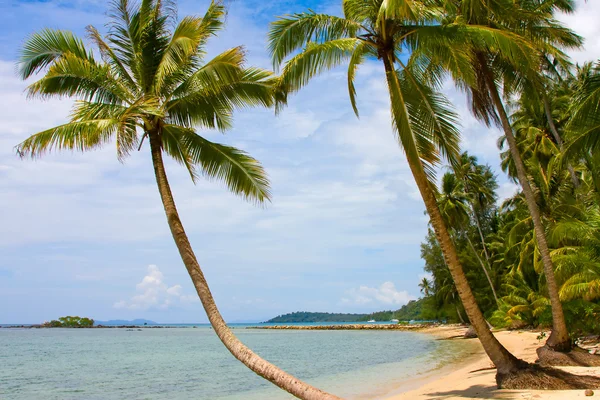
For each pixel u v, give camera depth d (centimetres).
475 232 5288
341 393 1502
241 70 1003
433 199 993
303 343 5184
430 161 1059
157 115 910
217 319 898
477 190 4503
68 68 958
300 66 1065
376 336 6594
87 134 886
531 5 1320
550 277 1289
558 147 2412
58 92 1011
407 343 4372
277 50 1114
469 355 2547
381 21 1009
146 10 1057
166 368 2755
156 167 985
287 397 1570
